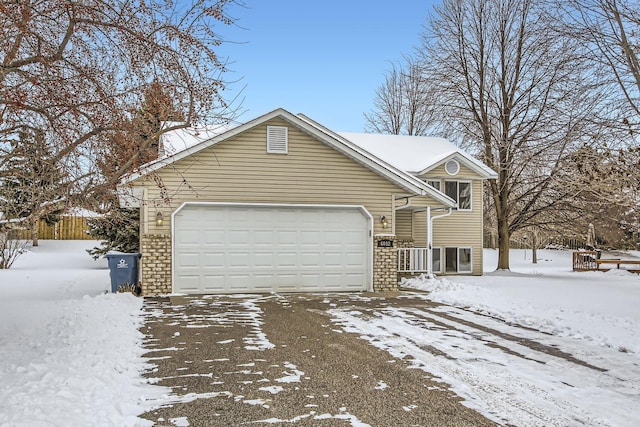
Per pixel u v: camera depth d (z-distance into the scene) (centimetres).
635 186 966
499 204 2308
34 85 600
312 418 462
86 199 677
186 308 1089
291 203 1371
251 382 567
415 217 2003
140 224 1355
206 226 1320
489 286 1600
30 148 653
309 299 1250
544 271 2569
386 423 452
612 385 570
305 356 685
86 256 2739
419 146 2234
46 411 422
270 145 1355
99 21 600
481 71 2248
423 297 1306
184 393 527
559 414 479
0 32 556
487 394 535
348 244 1427
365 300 1243
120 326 845
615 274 2220
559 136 1139
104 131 662
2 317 884
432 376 597
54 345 672
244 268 1345
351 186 1420
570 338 818
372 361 662
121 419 444
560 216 2308
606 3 938
